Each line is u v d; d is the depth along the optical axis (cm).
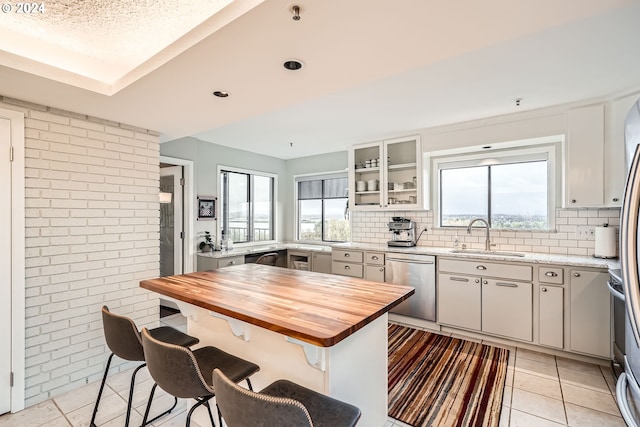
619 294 194
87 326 250
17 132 215
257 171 532
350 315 137
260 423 94
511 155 360
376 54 159
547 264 286
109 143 265
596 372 258
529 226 353
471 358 285
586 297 269
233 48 152
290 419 90
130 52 194
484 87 260
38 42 181
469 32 140
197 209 440
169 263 445
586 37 185
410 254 366
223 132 405
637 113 137
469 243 386
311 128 384
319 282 205
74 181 244
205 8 157
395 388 236
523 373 257
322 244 540
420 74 236
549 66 223
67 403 221
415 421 199
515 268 302
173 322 388
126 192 276
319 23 132
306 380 149
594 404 215
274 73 179
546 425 195
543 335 288
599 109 283
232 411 100
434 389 235
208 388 129
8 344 210
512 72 232
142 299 285
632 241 112
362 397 165
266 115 335
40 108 227
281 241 575
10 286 211
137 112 245
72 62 201
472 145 353
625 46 195
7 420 203
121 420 202
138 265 283
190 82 190
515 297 302
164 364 128
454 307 337
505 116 332
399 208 413
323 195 541
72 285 242
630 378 153
